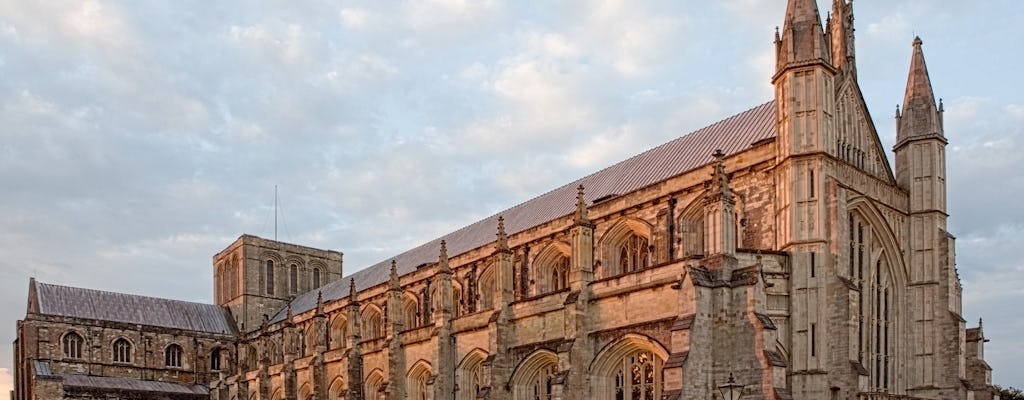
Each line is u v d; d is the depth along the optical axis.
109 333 140.38
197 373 147.62
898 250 75.12
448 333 88.44
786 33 69.19
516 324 79.12
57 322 135.75
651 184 80.38
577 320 69.81
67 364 135.12
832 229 64.88
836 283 63.75
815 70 67.12
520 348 77.94
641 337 64.69
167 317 152.62
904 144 78.00
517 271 96.00
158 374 143.62
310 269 168.12
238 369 144.12
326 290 150.62
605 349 68.00
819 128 66.38
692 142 87.88
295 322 138.12
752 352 58.19
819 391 62.50
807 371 63.16
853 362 62.12
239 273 160.00
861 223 72.50
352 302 107.69
